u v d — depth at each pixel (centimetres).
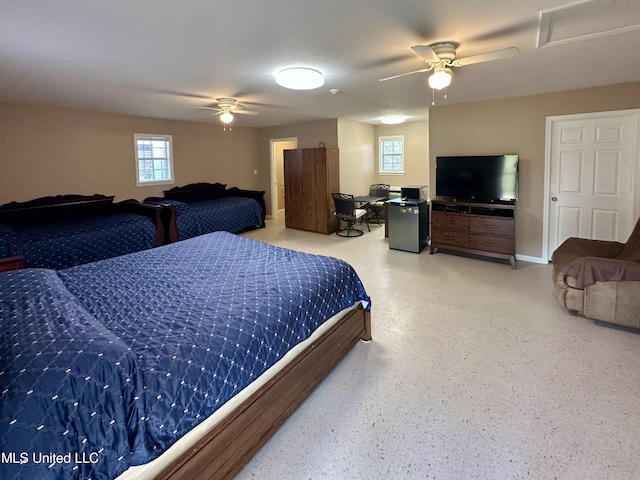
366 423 200
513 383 230
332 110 592
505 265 481
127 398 130
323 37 250
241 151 822
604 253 352
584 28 241
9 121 495
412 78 369
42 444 111
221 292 218
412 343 284
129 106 522
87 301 204
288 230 749
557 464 169
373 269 475
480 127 512
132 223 539
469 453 177
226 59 297
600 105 423
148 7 200
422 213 561
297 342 206
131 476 129
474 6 206
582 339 281
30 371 120
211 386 154
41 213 527
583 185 452
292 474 170
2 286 190
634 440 182
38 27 225
